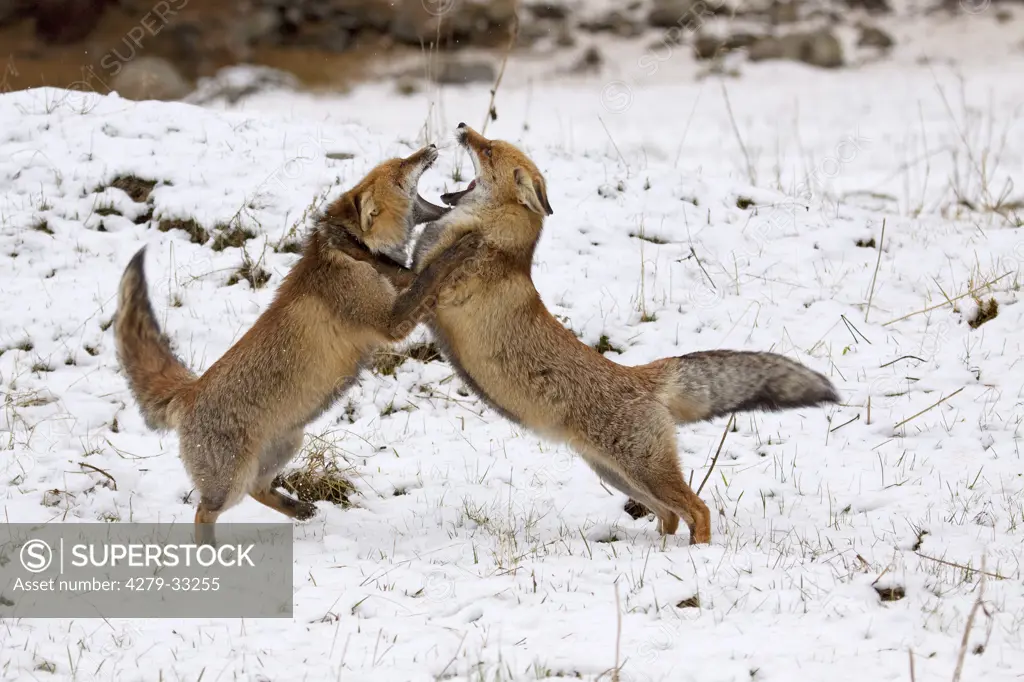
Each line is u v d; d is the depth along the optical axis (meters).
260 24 35.31
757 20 39.06
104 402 13.09
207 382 10.07
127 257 15.53
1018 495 11.08
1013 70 34.94
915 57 36.53
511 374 10.61
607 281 15.69
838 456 12.36
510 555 9.66
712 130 28.41
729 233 17.03
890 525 10.48
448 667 7.43
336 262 10.45
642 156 24.02
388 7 37.44
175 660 7.59
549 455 12.55
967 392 13.55
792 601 8.42
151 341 10.56
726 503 11.39
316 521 10.91
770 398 10.57
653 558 9.36
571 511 11.30
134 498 11.22
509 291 10.60
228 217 15.95
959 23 40.12
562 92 32.47
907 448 12.46
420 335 14.55
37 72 30.06
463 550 9.91
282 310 10.33
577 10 39.47
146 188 16.53
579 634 7.91
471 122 28.39
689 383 10.51
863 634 7.91
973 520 10.48
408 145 18.42
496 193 10.73
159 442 12.48
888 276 16.36
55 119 17.92
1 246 15.36
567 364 10.38
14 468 11.55
